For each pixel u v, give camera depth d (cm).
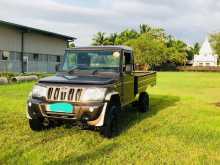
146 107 1018
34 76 2366
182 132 734
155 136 690
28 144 595
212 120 900
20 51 3234
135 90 854
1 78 1944
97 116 616
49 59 3841
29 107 652
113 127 666
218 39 5753
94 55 744
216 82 2717
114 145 607
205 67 7225
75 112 614
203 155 562
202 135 710
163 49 6750
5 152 540
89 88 621
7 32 3009
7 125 748
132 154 554
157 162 517
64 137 654
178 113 1005
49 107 627
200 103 1287
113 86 663
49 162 498
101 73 712
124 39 7875
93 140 637
